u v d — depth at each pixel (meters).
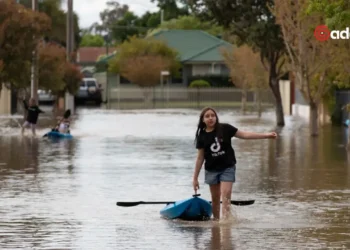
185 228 33.53
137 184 48.12
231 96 195.12
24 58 98.69
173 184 48.19
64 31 181.62
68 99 148.50
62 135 86.19
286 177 52.00
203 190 45.66
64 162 60.97
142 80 193.88
